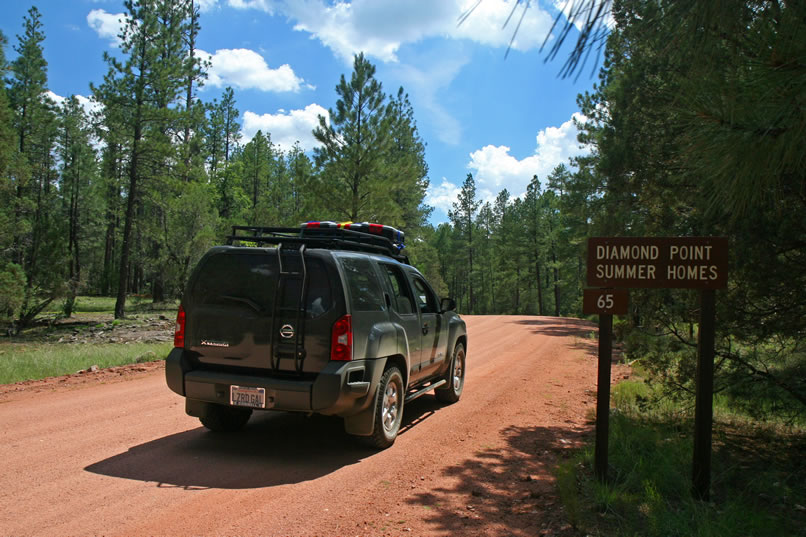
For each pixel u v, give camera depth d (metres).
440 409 7.45
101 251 66.44
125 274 30.22
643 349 6.16
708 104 2.93
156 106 30.77
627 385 8.22
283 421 6.55
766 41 2.70
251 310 5.10
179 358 5.24
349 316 4.94
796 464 5.01
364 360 5.12
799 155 2.76
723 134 2.85
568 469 4.42
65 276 26.66
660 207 6.60
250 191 55.88
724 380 5.52
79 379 9.14
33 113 37.03
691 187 5.63
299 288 5.04
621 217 7.45
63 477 4.43
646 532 3.48
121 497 4.03
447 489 4.37
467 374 10.50
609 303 4.28
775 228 4.62
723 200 3.46
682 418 6.44
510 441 5.85
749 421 6.57
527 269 68.94
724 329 5.32
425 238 33.41
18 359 11.85
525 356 13.48
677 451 5.02
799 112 2.60
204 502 3.97
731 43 2.95
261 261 5.20
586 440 5.82
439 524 3.68
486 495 4.24
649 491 4.02
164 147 29.44
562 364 12.09
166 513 3.75
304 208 22.67
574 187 12.75
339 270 5.04
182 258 30.17
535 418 6.96
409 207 31.14
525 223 61.88
